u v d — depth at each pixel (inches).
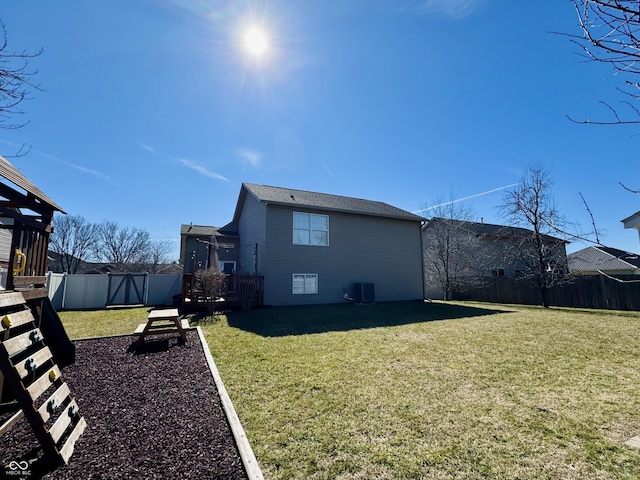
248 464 85.2
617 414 120.6
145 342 231.5
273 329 286.7
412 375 163.0
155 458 88.0
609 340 251.0
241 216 666.8
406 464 88.4
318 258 499.2
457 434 104.9
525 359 195.5
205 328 289.4
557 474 84.7
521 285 578.6
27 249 158.7
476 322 334.6
